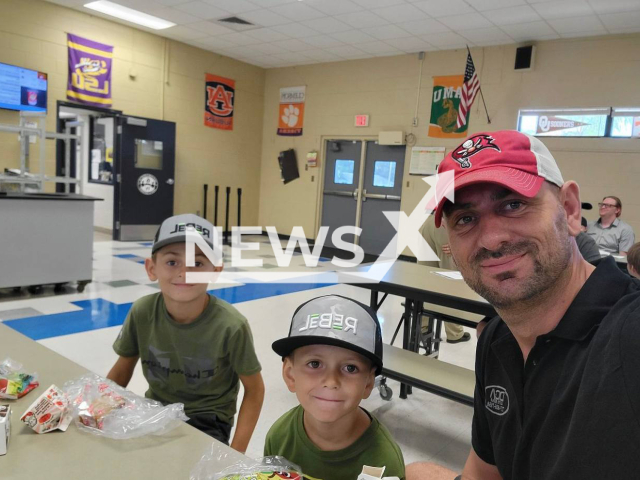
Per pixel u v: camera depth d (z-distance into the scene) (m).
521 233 0.72
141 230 8.16
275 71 9.84
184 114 8.71
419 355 2.75
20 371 1.24
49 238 4.51
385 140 8.19
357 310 1.08
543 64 6.71
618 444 0.58
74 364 1.34
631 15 5.54
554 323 0.76
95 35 7.25
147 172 8.12
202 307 1.51
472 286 0.79
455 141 7.58
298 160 9.60
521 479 0.81
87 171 8.77
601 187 6.34
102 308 4.28
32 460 0.89
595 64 6.32
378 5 6.01
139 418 1.05
